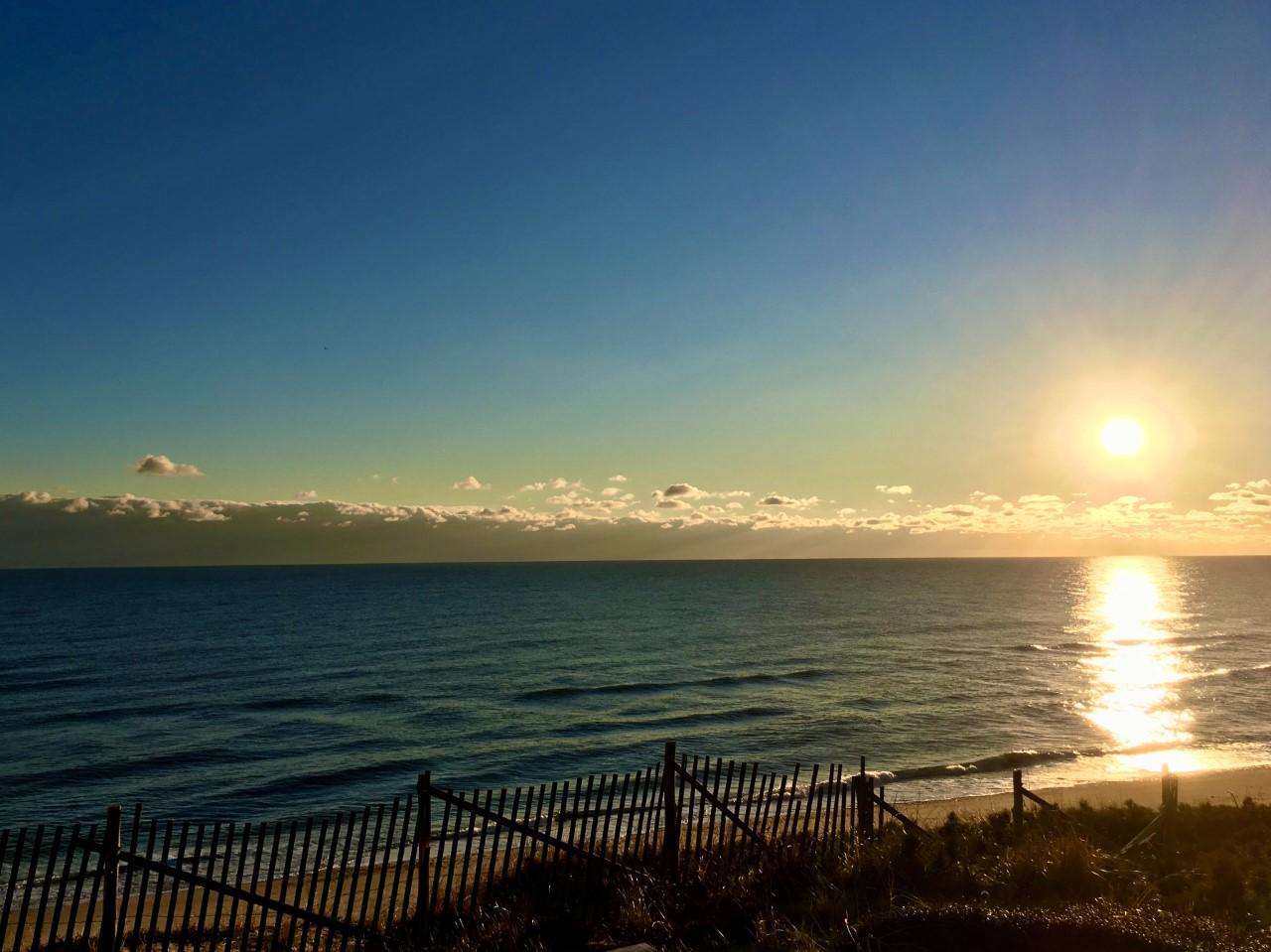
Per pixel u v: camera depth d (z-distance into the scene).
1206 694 55.38
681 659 74.75
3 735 44.56
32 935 14.70
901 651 80.25
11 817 29.89
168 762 38.50
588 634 95.56
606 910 10.88
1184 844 15.21
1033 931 7.93
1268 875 12.17
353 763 37.97
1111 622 112.12
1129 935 7.88
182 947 9.60
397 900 15.62
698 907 10.80
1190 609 139.12
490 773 36.12
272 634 94.75
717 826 18.17
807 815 14.05
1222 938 8.30
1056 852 12.40
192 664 71.25
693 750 39.91
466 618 115.94
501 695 56.25
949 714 48.66
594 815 11.98
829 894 10.90
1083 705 51.38
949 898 10.84
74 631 97.56
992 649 81.88
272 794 33.19
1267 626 106.62
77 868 20.86
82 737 44.00
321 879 18.33
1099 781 32.16
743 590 192.12
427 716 49.31
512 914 10.52
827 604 146.38
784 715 48.62
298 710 51.25
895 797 29.45
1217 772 33.56
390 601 153.25
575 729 45.50
